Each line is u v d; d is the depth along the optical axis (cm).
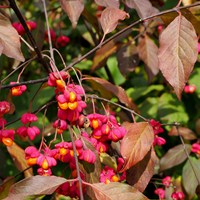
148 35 74
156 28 80
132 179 52
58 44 76
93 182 50
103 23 56
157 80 85
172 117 78
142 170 53
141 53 73
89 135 54
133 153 50
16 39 45
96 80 57
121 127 52
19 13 51
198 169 66
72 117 50
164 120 77
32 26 67
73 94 48
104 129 51
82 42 82
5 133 52
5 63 72
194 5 53
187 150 68
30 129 53
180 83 48
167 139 78
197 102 81
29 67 75
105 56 71
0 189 53
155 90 83
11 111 57
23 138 58
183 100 81
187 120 78
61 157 50
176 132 70
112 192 46
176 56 49
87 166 50
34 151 50
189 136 70
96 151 50
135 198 45
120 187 46
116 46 72
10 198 45
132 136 50
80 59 55
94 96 54
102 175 52
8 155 72
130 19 72
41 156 50
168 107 79
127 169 52
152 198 73
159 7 77
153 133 51
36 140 68
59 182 46
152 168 53
